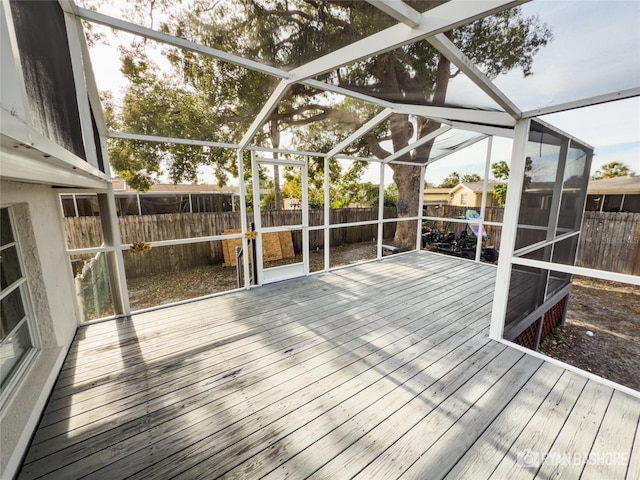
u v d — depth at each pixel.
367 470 1.46
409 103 3.11
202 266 6.34
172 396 1.98
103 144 2.95
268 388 2.07
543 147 2.72
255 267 4.45
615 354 3.32
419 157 6.08
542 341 3.62
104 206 3.04
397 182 7.68
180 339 2.75
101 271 3.89
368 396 1.99
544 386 2.09
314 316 3.27
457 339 2.77
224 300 3.75
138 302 4.43
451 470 1.46
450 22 1.31
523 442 1.62
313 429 1.71
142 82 2.53
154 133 3.25
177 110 2.98
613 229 5.27
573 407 1.88
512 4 1.13
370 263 5.76
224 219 6.50
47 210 2.45
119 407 1.88
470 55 1.88
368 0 1.20
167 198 6.55
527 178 2.56
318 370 2.28
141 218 5.66
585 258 5.66
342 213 8.54
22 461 1.49
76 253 2.86
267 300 3.75
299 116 3.62
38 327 2.18
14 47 0.86
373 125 3.80
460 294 3.99
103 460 1.51
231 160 4.82
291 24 1.80
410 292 4.07
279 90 2.64
